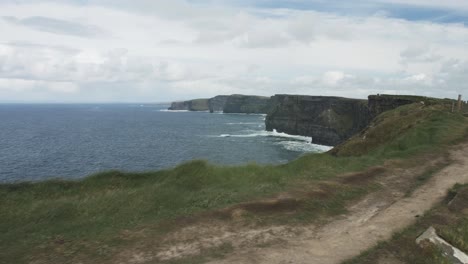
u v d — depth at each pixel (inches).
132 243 338.3
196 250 322.7
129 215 431.2
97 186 619.8
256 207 442.3
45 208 468.1
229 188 555.8
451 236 337.1
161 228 377.4
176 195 508.4
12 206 502.0
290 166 723.4
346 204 466.9
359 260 299.0
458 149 799.7
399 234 349.7
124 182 637.3
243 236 357.1
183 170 635.5
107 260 302.8
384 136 1195.3
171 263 296.2
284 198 478.3
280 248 328.2
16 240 359.6
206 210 438.3
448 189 504.1
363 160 739.4
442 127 1028.5
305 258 305.4
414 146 892.6
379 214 419.5
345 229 376.5
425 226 367.9
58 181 621.0
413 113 1346.0
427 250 307.9
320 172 642.2
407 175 610.2
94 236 359.6
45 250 326.6
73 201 502.0
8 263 301.3
